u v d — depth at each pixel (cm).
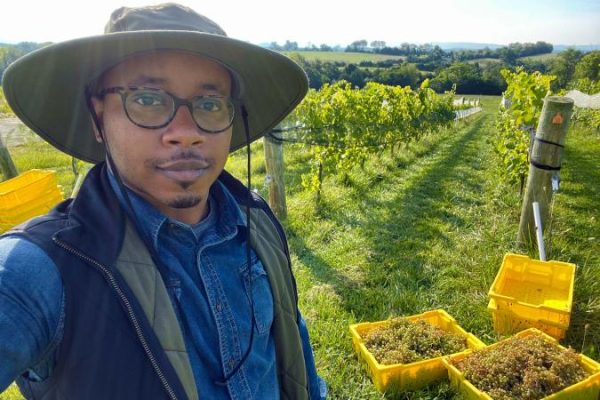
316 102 813
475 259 448
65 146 110
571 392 239
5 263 72
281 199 590
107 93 88
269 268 117
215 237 105
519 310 314
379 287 407
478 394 242
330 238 554
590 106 1719
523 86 750
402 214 632
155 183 89
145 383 79
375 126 965
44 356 75
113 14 94
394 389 271
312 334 329
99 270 79
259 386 104
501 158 904
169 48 84
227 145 98
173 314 86
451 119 1978
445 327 326
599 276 379
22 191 543
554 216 582
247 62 100
